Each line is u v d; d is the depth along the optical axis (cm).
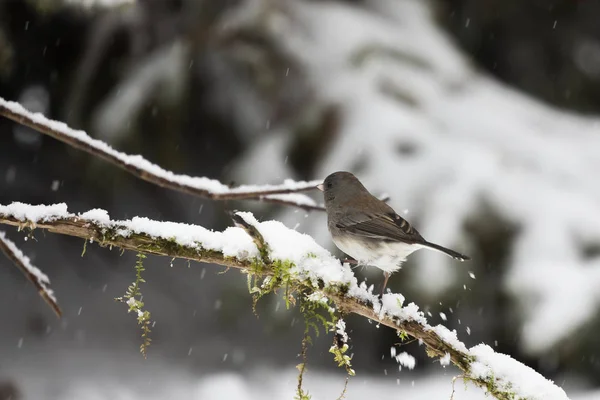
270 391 1185
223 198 562
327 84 1251
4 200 1473
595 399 1030
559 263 1030
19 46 1387
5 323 1368
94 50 1337
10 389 1112
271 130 1309
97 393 1138
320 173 1156
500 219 1070
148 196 1538
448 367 1335
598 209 1081
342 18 1337
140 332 1412
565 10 1609
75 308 1441
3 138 1523
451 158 1110
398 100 1222
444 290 1043
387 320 462
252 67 1300
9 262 1527
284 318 1213
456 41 1564
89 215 435
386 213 646
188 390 1173
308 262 459
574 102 1612
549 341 992
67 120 1337
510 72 1648
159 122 1283
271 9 1316
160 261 1587
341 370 1341
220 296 1322
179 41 1312
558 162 1159
